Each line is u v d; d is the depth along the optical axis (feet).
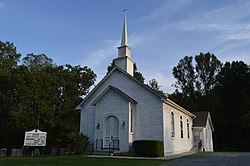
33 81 96.22
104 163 44.27
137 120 71.72
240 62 145.38
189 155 69.46
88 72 122.01
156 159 54.44
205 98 166.09
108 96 73.72
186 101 176.35
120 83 78.13
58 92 109.40
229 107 143.64
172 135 76.23
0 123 105.50
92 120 80.02
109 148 68.49
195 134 106.11
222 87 145.79
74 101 109.60
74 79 115.14
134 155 62.69
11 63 112.57
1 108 104.27
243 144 135.44
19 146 108.47
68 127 105.81
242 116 130.41
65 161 48.11
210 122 118.32
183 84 192.95
